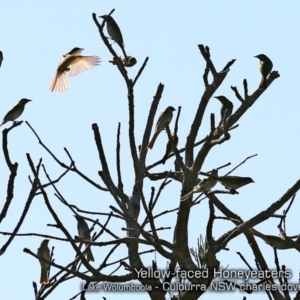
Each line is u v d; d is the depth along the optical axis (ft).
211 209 43.50
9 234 40.60
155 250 46.37
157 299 45.27
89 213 43.47
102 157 42.68
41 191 40.14
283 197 43.62
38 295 42.24
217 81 46.21
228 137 44.45
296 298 41.16
